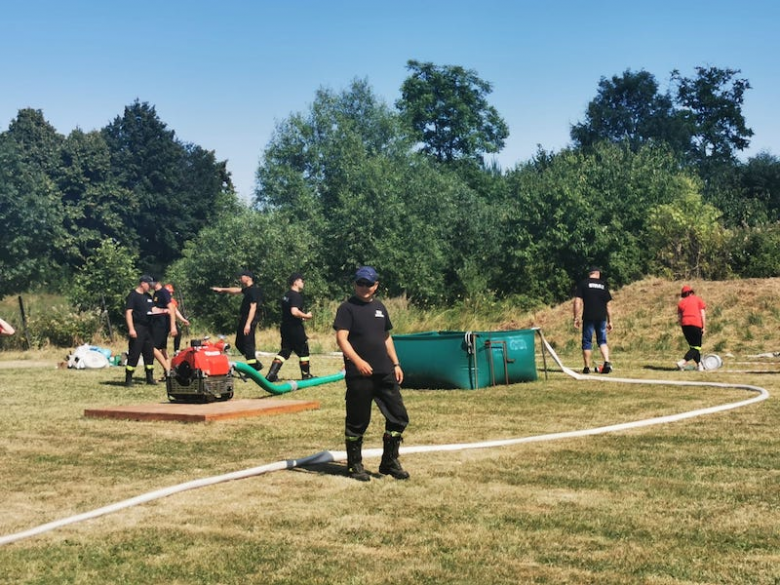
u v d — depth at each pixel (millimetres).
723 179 63125
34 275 60438
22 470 7543
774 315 23109
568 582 4570
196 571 4816
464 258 48219
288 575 4727
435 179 51938
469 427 9766
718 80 73562
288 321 15055
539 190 42750
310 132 52781
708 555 4992
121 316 32156
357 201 46688
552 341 24828
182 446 8672
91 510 6164
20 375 17750
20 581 4703
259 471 7238
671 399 12305
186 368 12062
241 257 40656
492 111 66250
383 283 45344
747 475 7008
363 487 6742
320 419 10531
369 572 4750
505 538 5340
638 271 41000
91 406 12008
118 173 77062
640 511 5941
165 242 77688
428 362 14023
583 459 7691
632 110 72625
